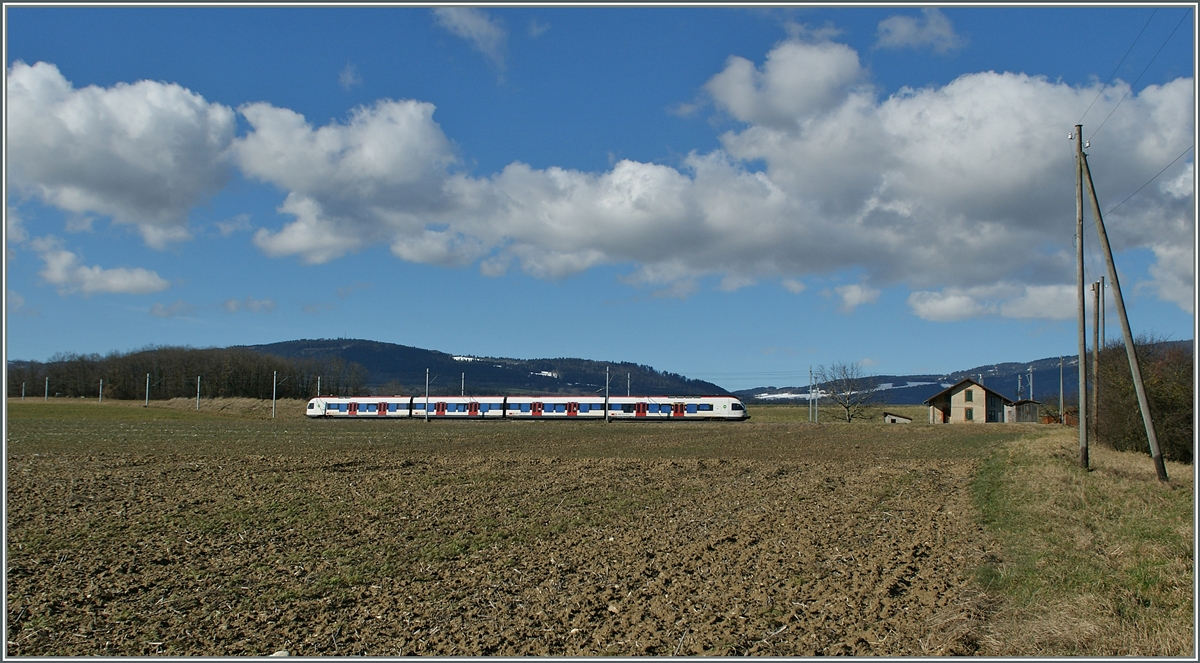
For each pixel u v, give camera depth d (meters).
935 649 11.01
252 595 14.27
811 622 12.39
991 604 13.28
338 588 14.71
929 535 19.36
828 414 111.75
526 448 50.19
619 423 83.62
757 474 34.03
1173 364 41.75
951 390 91.81
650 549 18.00
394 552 17.70
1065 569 15.02
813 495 27.16
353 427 74.44
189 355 154.00
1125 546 16.53
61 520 21.34
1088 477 28.06
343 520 21.72
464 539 19.16
